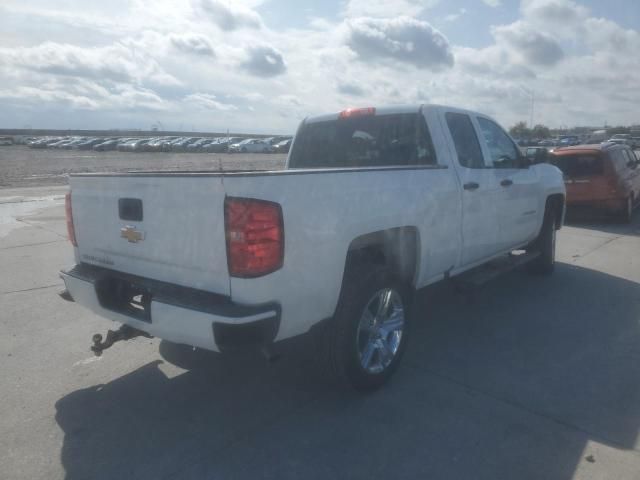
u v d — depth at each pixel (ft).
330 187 11.18
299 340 12.14
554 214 22.86
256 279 9.93
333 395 12.66
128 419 11.71
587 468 9.87
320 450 10.49
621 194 36.17
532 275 23.24
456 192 15.19
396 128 16.06
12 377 13.73
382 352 12.93
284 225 10.19
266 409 12.07
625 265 25.21
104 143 224.94
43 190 62.59
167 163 124.77
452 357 14.75
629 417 11.62
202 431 11.21
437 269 14.97
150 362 14.57
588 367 14.10
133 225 11.53
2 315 18.30
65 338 16.30
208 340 9.98
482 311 18.58
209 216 10.15
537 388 12.94
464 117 17.01
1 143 284.61
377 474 9.76
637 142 182.29
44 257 26.84
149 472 9.87
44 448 10.65
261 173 10.22
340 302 11.74
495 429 11.15
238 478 9.68
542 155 20.17
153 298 10.72
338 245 11.30
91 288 12.28
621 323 17.40
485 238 17.16
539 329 16.88
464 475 9.70
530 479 9.59
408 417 11.65
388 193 12.66
